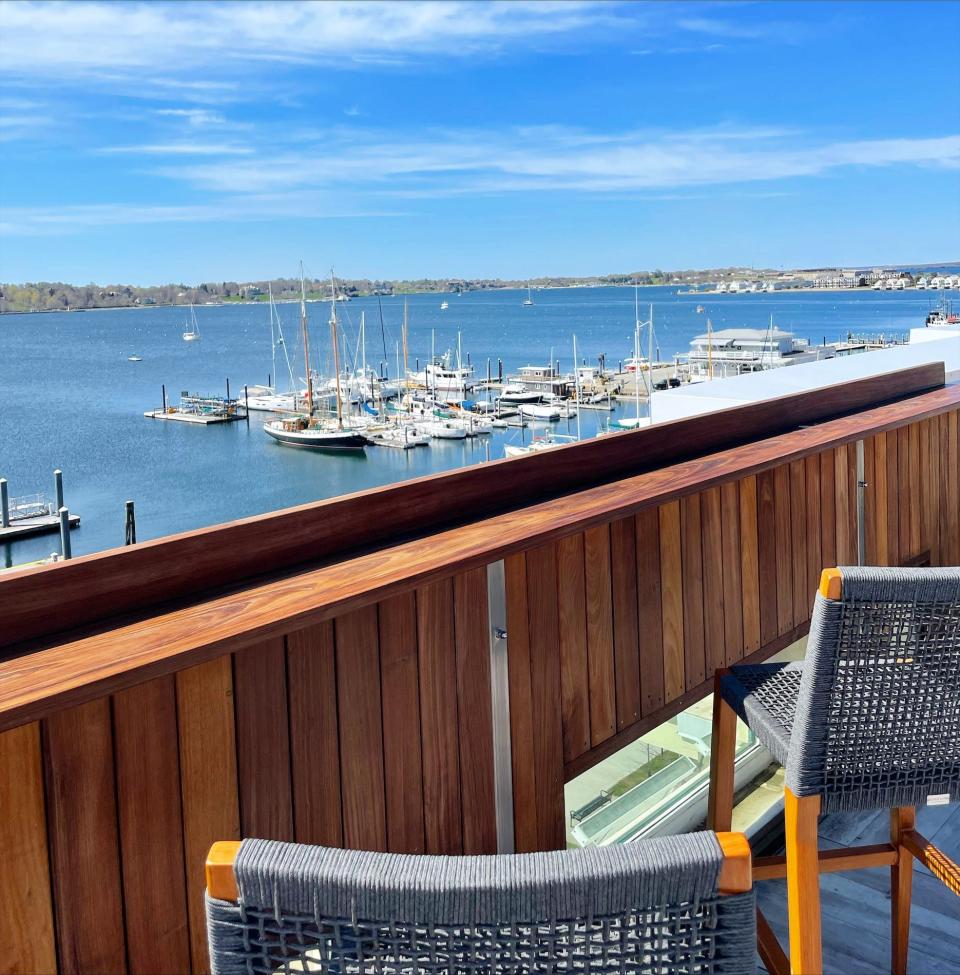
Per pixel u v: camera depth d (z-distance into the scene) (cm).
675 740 238
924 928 194
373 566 158
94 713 122
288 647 144
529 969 72
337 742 151
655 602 212
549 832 189
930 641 129
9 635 128
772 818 238
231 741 137
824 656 128
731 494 233
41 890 119
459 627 169
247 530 156
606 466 225
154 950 130
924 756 135
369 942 71
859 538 284
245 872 71
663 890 71
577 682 194
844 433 262
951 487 336
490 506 198
